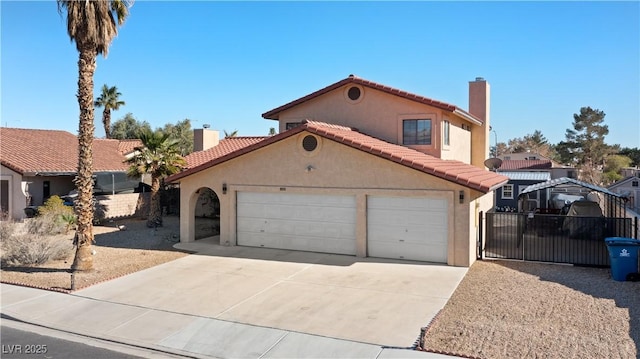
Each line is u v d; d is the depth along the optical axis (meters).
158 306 11.59
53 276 14.62
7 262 16.05
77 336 9.94
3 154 27.53
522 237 16.78
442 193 15.52
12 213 26.89
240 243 19.22
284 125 23.69
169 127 63.25
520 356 8.26
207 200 28.67
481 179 16.42
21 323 10.77
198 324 10.34
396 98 20.95
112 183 31.00
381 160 16.41
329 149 17.28
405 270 14.84
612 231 17.22
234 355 8.82
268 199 18.66
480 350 8.55
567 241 19.64
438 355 8.40
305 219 17.97
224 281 13.80
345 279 13.86
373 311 10.98
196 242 20.11
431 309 11.05
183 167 25.34
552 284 13.05
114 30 15.13
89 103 14.80
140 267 15.66
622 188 39.03
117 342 9.57
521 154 73.50
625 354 8.27
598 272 14.51
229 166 19.22
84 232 15.02
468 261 15.23
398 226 16.42
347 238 17.25
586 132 85.12
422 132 20.55
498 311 10.77
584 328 9.56
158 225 24.78
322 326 10.07
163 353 9.04
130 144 39.97
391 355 8.52
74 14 13.90
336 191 17.20
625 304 11.15
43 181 28.48
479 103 27.22
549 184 24.55
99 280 14.00
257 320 10.51
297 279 13.91
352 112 21.94
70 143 34.34
